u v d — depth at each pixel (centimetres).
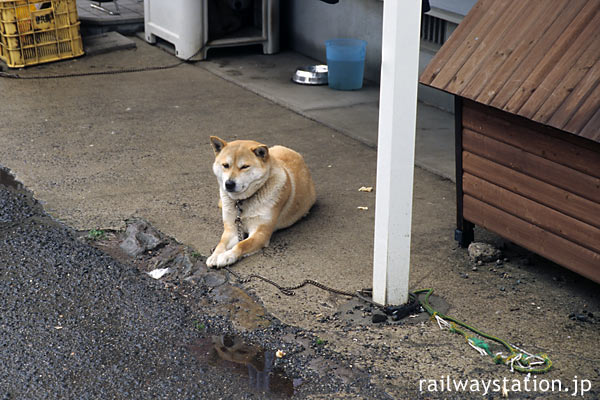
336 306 434
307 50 1038
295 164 546
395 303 425
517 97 404
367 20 913
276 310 430
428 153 687
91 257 493
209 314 429
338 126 761
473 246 489
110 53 1024
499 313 423
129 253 503
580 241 406
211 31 1027
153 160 666
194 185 611
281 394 356
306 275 470
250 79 927
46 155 671
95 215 554
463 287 453
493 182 457
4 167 641
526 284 455
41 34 948
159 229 531
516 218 448
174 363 381
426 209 569
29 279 463
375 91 890
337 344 396
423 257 493
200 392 358
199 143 711
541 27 418
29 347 392
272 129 755
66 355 386
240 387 362
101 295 447
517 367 369
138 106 820
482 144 458
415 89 383
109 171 639
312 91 884
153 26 1051
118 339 402
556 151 405
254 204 498
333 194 600
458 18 761
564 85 385
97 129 743
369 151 700
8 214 552
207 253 497
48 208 564
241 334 408
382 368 374
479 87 430
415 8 368
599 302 432
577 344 391
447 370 371
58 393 356
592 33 390
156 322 419
